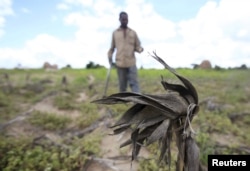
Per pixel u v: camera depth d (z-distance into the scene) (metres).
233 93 8.27
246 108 6.80
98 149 4.17
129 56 5.72
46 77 12.22
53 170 3.66
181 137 1.46
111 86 9.45
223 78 11.38
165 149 1.48
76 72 15.73
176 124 1.46
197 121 5.27
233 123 5.80
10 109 6.34
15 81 10.14
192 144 1.43
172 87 1.50
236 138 4.90
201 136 4.45
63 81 9.87
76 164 3.76
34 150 4.05
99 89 8.82
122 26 5.80
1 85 9.17
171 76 1.73
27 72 14.73
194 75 10.48
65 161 3.81
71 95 8.00
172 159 3.64
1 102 6.82
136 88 5.79
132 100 1.38
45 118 5.66
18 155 3.95
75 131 5.28
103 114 5.80
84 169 3.73
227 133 5.06
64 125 5.50
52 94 8.08
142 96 1.38
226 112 6.23
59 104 6.84
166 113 1.39
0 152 4.00
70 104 6.80
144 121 1.40
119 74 5.85
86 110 6.32
